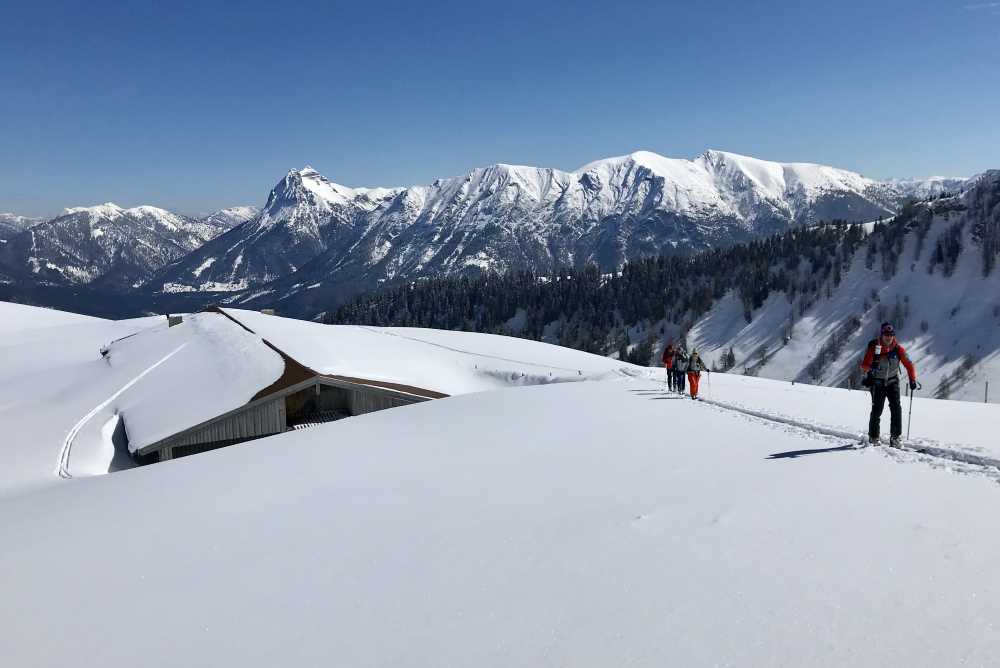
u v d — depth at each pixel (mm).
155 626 4715
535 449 10984
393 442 13688
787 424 11352
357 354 53844
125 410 37250
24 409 40000
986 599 3607
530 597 4387
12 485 21375
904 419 13266
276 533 6980
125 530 7871
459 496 7855
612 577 4555
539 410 17172
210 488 10227
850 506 5668
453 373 64188
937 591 3783
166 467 13703
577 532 5707
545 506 6848
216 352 49312
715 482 7094
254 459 12992
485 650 3688
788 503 5941
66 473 25391
